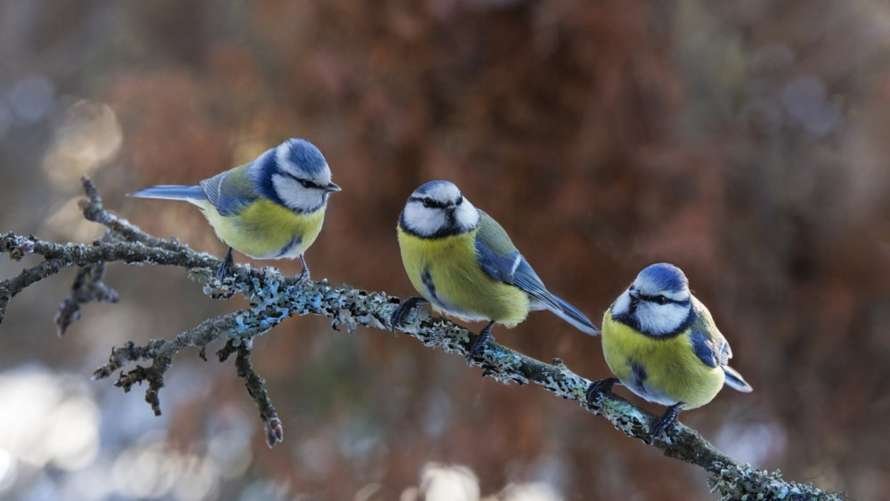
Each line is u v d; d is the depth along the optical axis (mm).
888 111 14102
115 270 16844
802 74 14570
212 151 13969
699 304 6746
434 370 14945
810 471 14719
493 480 14156
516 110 13320
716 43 14211
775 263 14477
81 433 17594
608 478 14453
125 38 17406
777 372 14609
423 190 6484
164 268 16719
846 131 14406
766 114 14477
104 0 17734
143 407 17734
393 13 13266
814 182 14375
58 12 17844
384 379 15273
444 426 14664
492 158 13430
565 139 13320
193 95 14422
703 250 12875
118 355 4844
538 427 14008
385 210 13828
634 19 12969
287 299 5586
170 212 14055
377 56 13508
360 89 13562
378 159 13641
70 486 16438
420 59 13406
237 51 14516
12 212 17969
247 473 16141
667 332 6312
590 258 13516
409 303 5723
